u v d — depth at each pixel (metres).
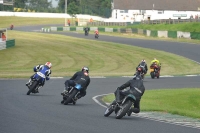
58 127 29.03
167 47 149.25
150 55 128.38
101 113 37.41
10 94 49.28
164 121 35.06
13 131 27.03
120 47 148.62
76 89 41.97
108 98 49.84
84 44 156.25
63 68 97.88
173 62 114.69
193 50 140.88
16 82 65.31
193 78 83.81
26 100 44.12
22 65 101.06
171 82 75.50
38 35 197.62
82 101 46.88
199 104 51.75
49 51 131.62
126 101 34.19
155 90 60.50
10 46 139.12
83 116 34.81
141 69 35.22
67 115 34.91
